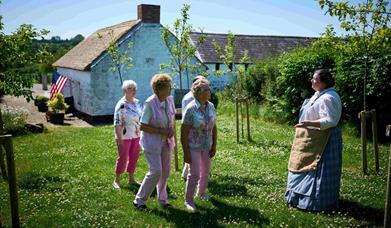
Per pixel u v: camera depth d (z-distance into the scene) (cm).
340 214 636
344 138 1376
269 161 1033
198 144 645
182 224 590
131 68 2394
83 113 2422
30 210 639
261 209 655
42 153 1108
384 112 1330
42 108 2511
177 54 1323
